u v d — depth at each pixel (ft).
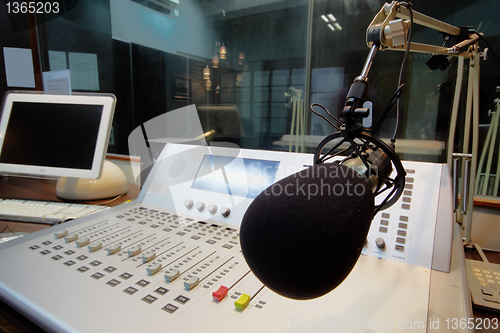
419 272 1.19
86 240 1.47
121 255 1.36
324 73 5.22
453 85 3.76
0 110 3.01
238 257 1.33
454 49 1.47
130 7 6.10
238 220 1.69
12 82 4.43
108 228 1.67
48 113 2.81
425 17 1.30
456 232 1.51
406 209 1.43
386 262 1.27
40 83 4.95
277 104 6.19
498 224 2.34
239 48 6.55
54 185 3.51
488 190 2.70
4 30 4.30
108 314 0.95
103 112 2.69
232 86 6.79
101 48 5.85
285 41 5.83
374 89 4.57
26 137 2.83
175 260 1.30
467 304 0.98
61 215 2.25
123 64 6.17
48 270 1.23
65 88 4.46
